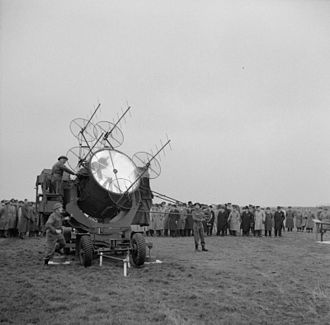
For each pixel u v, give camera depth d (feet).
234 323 24.47
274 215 89.10
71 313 25.95
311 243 71.77
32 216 74.59
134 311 26.58
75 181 45.24
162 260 48.08
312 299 30.07
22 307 27.09
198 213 58.34
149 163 48.01
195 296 30.25
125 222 44.52
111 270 40.19
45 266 42.19
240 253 55.77
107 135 47.88
